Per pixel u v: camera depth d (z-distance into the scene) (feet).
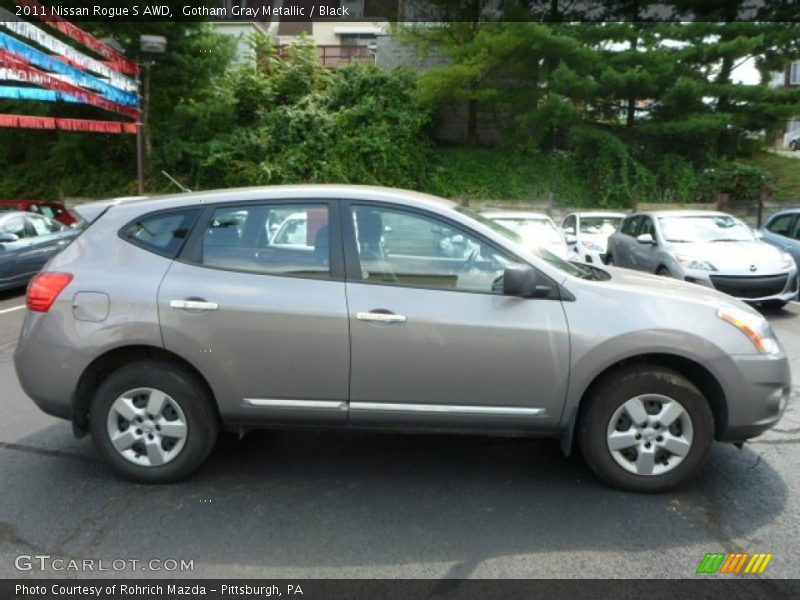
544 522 11.39
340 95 66.54
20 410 17.28
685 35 60.90
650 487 12.35
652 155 68.74
